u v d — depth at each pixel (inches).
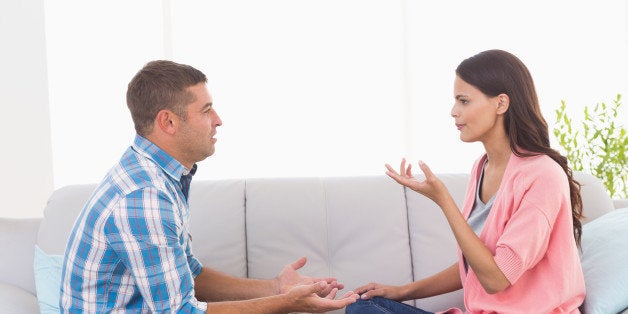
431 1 129.9
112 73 126.3
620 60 132.8
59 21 124.6
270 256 80.6
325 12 129.3
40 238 78.2
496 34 131.0
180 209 59.8
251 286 70.4
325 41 129.6
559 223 57.6
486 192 65.8
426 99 131.0
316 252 81.0
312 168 131.3
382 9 129.6
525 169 58.5
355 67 130.1
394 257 80.6
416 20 130.1
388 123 131.3
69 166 126.2
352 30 129.7
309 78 129.9
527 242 55.1
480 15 130.5
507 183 59.4
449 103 131.2
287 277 69.8
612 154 103.3
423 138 131.8
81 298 55.6
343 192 83.4
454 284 71.1
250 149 129.9
